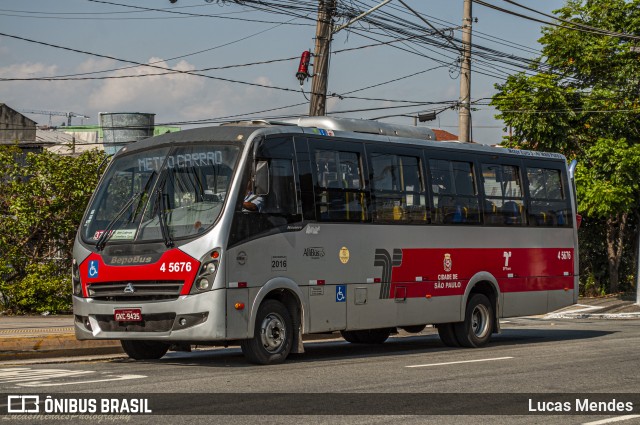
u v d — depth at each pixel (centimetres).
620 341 1769
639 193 3347
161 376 1143
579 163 3403
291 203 1360
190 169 1319
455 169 1673
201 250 1247
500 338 1959
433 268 1602
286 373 1184
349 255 1448
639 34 3469
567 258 1905
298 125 1482
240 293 1270
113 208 1347
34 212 2772
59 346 1532
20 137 5156
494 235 1734
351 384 1069
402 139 1580
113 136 4350
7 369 1243
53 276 2764
